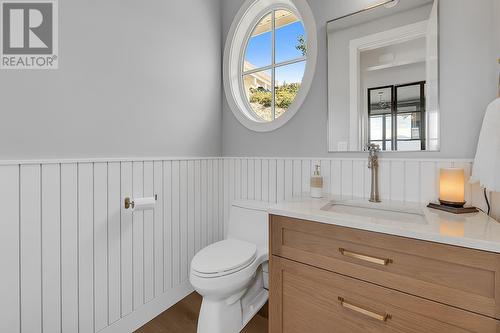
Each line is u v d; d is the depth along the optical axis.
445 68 1.25
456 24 1.22
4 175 1.02
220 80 2.18
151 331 1.47
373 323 0.93
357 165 1.50
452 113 1.23
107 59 1.37
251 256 1.41
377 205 1.30
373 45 1.44
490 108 1.00
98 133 1.34
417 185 1.32
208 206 2.02
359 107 1.49
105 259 1.35
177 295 1.76
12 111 1.06
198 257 1.40
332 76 1.59
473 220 0.97
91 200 1.29
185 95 1.84
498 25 1.09
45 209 1.13
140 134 1.54
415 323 0.85
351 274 0.98
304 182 1.71
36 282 1.11
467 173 1.20
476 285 0.74
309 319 1.09
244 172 2.02
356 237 0.96
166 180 1.69
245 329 1.49
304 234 1.10
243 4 2.04
